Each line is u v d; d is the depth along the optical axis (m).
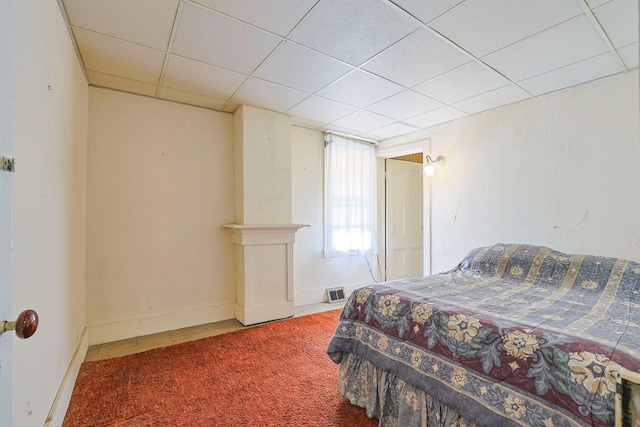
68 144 1.80
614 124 2.28
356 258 4.19
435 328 1.41
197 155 3.02
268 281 3.13
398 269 4.62
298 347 2.47
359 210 4.18
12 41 0.70
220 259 3.13
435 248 3.52
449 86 2.55
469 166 3.24
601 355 0.98
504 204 2.94
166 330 2.81
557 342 1.08
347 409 1.68
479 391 1.17
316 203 3.86
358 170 4.20
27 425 1.09
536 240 2.71
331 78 2.44
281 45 1.98
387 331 1.60
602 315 1.41
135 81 2.47
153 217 2.78
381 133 3.96
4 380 0.64
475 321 1.31
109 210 2.58
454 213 3.35
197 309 2.99
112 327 2.57
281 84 2.54
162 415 1.60
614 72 2.25
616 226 2.26
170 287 2.85
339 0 1.56
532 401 1.03
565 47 1.96
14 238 1.02
